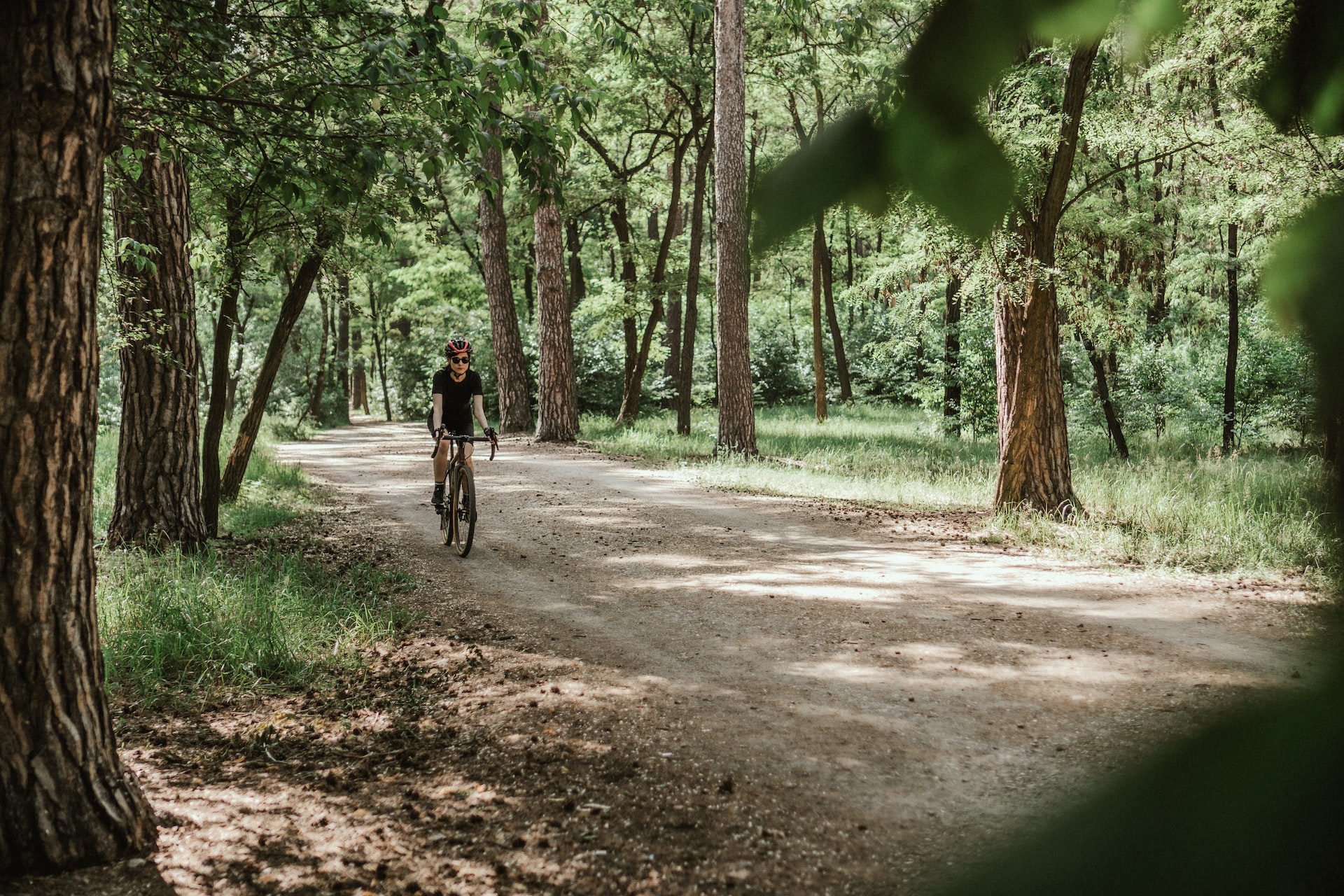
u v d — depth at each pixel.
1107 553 9.36
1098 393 17.95
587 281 34.28
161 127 5.64
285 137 5.44
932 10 0.35
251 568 8.30
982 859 0.26
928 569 8.98
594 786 4.45
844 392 33.91
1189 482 12.38
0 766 3.59
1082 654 6.28
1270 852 0.22
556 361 22.48
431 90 5.23
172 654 5.98
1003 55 0.35
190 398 9.23
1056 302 11.39
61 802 3.67
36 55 3.30
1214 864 0.22
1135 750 0.25
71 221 3.46
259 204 8.07
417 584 8.39
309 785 4.49
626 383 26.88
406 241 29.11
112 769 3.85
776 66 18.30
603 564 9.31
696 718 5.29
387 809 4.25
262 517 11.32
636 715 5.33
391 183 6.48
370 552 9.72
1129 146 8.35
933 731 5.05
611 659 6.37
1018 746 4.80
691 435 22.59
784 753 4.79
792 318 38.97
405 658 6.34
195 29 5.08
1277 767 0.22
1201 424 17.64
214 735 5.07
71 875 3.66
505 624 7.19
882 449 19.62
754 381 38.28
